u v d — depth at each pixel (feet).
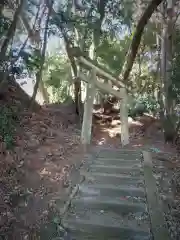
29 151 15.17
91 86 20.34
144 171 14.23
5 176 11.86
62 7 20.30
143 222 9.39
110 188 11.88
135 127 27.99
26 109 23.16
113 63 30.22
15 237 8.41
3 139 14.26
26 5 17.74
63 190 11.71
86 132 20.34
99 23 23.17
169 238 8.33
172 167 15.21
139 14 25.82
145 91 32.78
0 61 15.90
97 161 16.08
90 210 10.36
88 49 27.40
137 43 24.18
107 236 8.84
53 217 9.61
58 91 39.93
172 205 10.57
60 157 15.67
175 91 21.20
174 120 22.84
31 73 21.61
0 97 21.01
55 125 23.15
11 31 16.08
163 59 23.13
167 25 22.77
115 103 33.01
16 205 10.15
